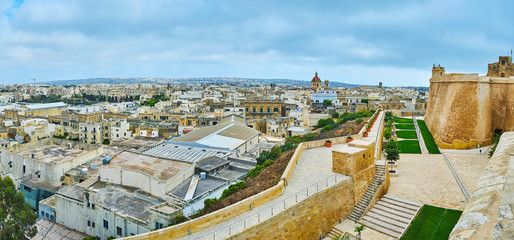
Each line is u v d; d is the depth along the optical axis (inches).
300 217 1358.3
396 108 6190.9
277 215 1274.6
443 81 3061.0
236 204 1295.5
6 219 1669.5
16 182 2928.2
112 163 2310.5
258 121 5078.7
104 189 1993.1
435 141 2866.6
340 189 1524.4
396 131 3526.1
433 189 1690.5
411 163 2217.0
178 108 6742.1
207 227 1220.5
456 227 596.4
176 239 1156.5
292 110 6092.5
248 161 2485.2
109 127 5315.0
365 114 4677.7
